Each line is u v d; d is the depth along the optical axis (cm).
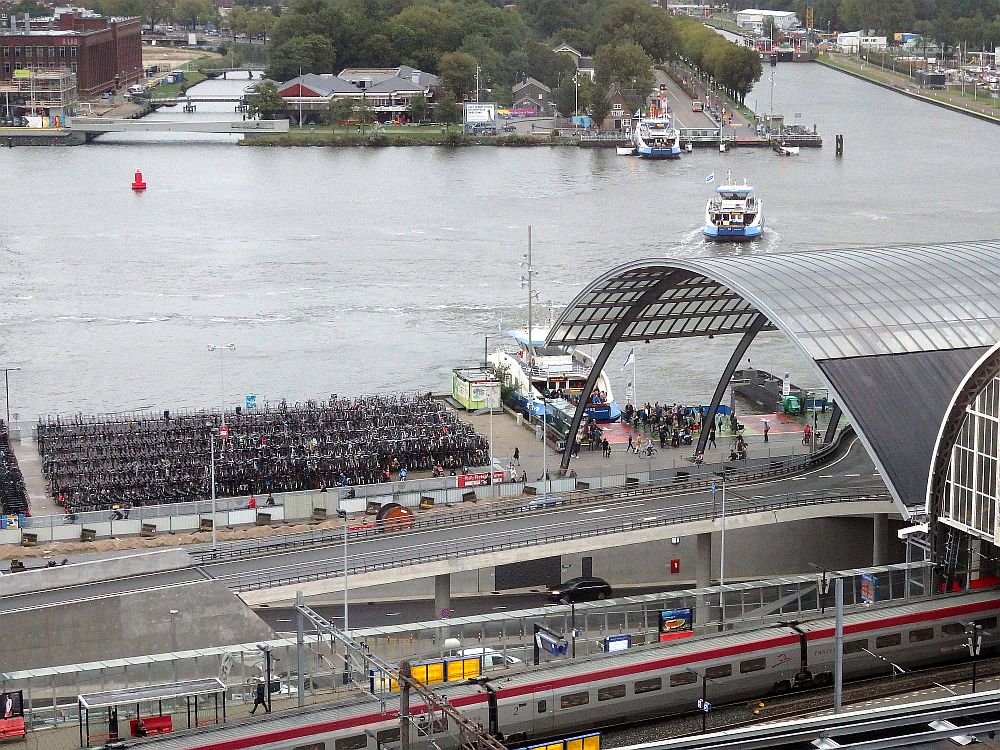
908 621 16812
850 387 19588
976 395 17312
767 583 17150
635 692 15375
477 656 15275
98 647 16525
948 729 12512
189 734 13688
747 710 15850
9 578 16888
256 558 19112
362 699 14288
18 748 13850
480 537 19800
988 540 17412
